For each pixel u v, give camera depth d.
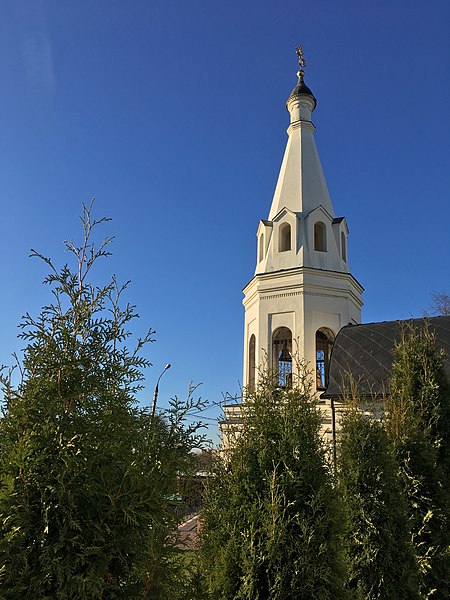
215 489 6.42
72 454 3.85
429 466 8.70
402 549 7.27
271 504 5.78
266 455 6.22
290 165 21.84
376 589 7.01
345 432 8.13
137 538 3.96
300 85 23.69
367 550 7.16
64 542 3.59
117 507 3.89
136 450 4.46
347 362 15.56
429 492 8.51
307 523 5.69
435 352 10.02
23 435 3.88
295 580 5.42
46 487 3.69
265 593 5.49
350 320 19.09
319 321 18.34
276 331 18.66
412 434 8.95
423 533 8.25
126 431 4.39
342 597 5.61
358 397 9.42
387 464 7.78
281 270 18.97
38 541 3.57
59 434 3.89
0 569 3.38
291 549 5.55
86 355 4.41
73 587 3.47
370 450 7.84
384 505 7.39
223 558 5.74
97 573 3.63
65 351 4.31
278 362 18.22
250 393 7.27
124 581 3.92
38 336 4.28
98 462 4.00
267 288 19.02
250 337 19.73
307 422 6.54
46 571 3.48
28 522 3.59
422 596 7.34
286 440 6.26
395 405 9.45
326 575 5.54
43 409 4.00
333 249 19.88
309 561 5.52
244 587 5.48
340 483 7.62
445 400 9.44
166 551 4.37
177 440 4.82
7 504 3.59
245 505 5.95
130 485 4.07
